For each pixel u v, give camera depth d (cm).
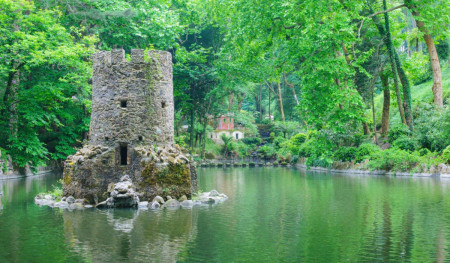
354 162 4428
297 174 4366
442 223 1541
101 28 4147
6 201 2217
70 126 4228
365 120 3547
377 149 4294
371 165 4088
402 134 4272
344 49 4322
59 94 3184
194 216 1739
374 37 4678
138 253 1145
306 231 1431
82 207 1981
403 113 4459
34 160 3288
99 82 2244
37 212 1855
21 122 3228
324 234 1382
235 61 5338
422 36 4641
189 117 7338
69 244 1251
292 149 6638
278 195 2462
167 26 4178
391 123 5688
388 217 1672
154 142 2200
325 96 3409
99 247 1213
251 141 8969
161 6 4312
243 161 7719
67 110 3769
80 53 3209
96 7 3978
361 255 1116
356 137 4797
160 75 2262
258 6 3900
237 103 9375
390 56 4362
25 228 1490
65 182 2131
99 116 2227
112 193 2000
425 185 2834
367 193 2461
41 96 3206
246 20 4062
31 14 3112
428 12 4012
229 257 1105
